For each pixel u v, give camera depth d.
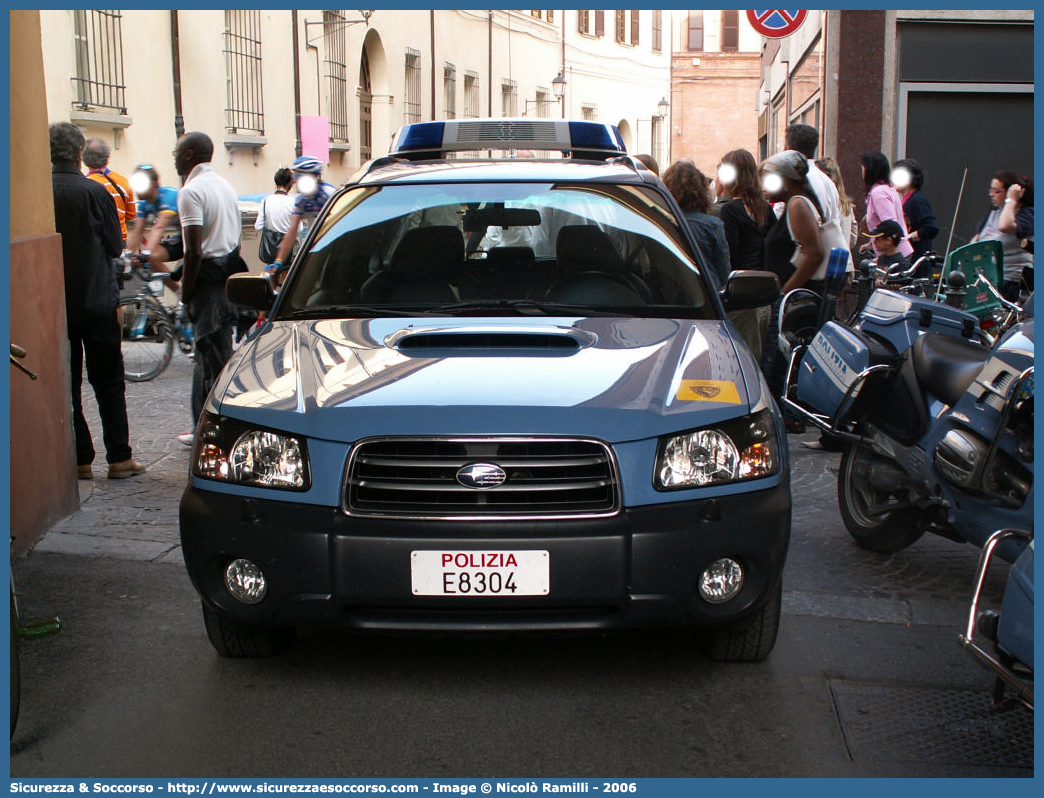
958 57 12.70
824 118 12.90
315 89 22.62
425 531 3.56
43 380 5.59
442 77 30.91
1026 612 2.89
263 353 4.23
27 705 3.77
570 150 6.37
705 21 49.72
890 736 3.56
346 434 3.64
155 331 10.19
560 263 4.79
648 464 3.62
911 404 4.93
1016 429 4.27
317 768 3.35
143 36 15.89
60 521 5.79
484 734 3.55
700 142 50.44
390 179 5.28
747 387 3.94
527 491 3.58
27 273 5.42
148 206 10.38
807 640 4.34
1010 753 3.46
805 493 6.57
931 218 10.10
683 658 4.14
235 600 3.76
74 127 6.48
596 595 3.59
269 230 11.48
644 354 4.08
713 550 3.64
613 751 3.45
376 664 4.08
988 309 6.27
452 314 4.56
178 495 6.36
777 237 7.96
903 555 5.43
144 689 3.88
